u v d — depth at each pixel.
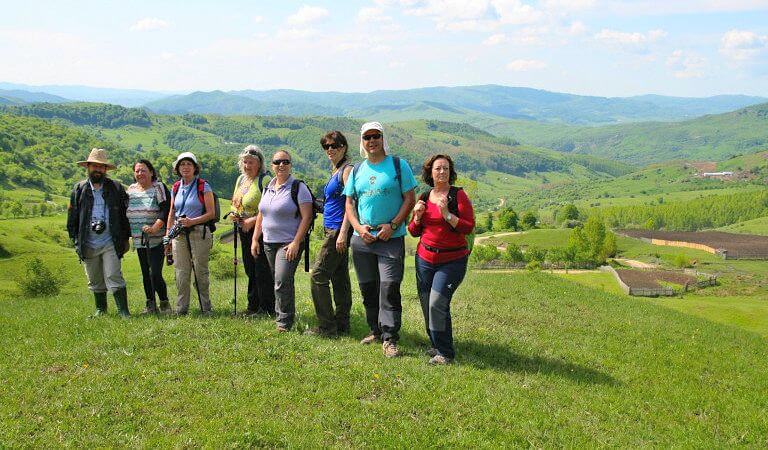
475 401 7.97
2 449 6.06
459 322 13.06
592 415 8.22
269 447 6.42
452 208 9.03
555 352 11.54
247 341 9.70
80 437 6.41
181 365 8.55
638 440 7.52
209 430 6.61
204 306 12.20
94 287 12.09
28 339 9.99
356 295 15.52
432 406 7.64
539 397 8.59
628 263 122.94
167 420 6.86
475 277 22.31
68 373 8.21
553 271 104.44
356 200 9.48
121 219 11.87
